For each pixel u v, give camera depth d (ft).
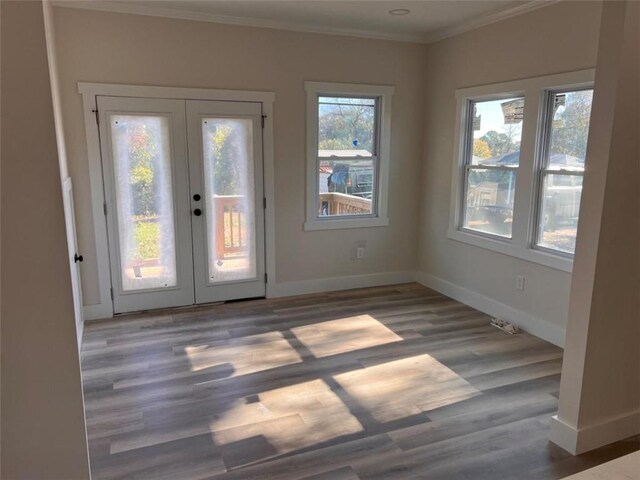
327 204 16.67
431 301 15.94
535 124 12.52
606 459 7.74
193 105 14.07
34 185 5.03
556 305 12.29
